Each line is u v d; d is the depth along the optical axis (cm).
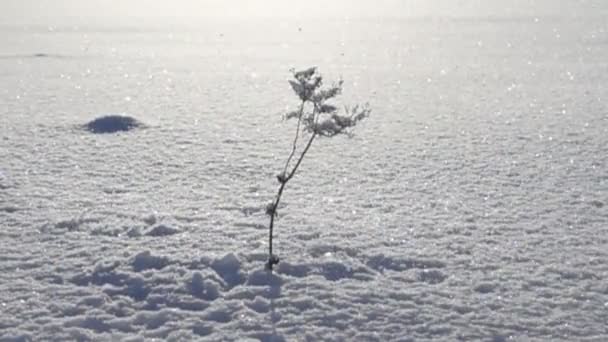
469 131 1260
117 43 3872
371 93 1862
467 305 486
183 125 1334
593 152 1055
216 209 745
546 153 1056
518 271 556
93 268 549
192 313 470
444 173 930
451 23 4953
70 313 472
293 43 3797
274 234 646
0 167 948
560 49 3109
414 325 455
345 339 434
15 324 452
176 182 877
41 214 715
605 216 720
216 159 1022
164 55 3172
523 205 765
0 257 581
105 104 1655
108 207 747
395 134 1236
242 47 3578
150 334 440
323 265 559
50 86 2025
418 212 737
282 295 500
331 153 1070
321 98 559
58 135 1208
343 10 7256
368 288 517
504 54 3008
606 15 5006
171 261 563
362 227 675
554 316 469
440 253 599
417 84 2073
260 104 1661
